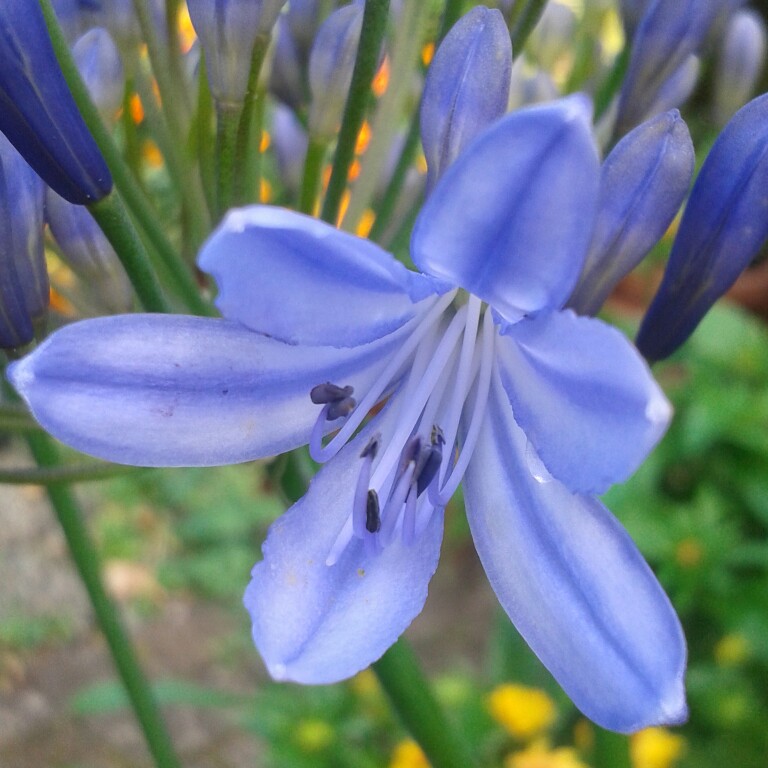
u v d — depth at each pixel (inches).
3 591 9.5
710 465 7.4
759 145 2.3
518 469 2.2
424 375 2.4
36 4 2.1
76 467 2.8
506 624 7.1
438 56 2.2
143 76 3.1
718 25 3.3
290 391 2.2
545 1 2.7
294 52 3.5
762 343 7.7
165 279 3.0
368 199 3.0
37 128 2.1
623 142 2.2
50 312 2.9
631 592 2.0
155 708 3.7
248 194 2.9
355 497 2.2
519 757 5.9
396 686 3.1
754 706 6.7
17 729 8.5
